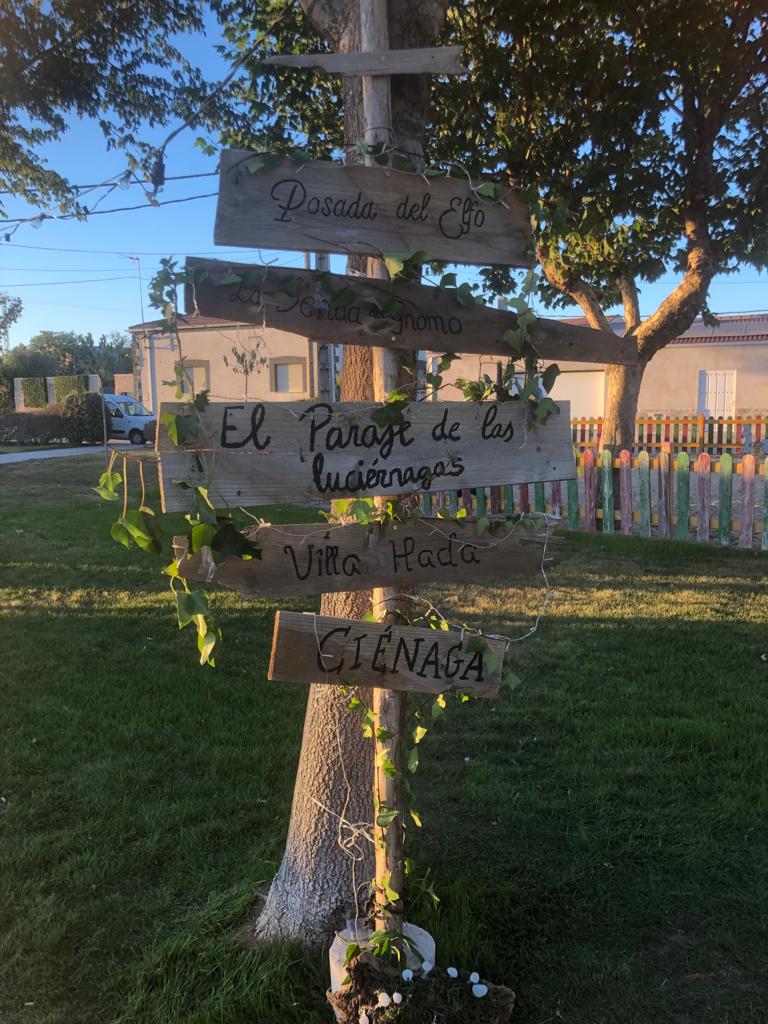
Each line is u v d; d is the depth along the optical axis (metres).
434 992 2.05
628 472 9.18
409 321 1.88
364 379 2.39
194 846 3.03
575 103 7.38
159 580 7.32
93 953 2.48
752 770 3.53
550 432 2.08
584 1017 2.25
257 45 3.01
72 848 3.02
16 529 9.95
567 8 6.68
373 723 2.10
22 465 18.86
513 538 2.07
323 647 1.94
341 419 1.80
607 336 2.10
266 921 2.53
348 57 1.79
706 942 2.53
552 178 7.85
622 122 7.32
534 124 7.79
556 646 5.31
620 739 3.89
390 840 2.12
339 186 1.79
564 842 3.06
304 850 2.49
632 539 8.90
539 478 2.07
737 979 2.38
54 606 6.42
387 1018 1.96
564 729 4.03
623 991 2.33
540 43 6.89
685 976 2.39
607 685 4.58
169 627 5.82
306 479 1.78
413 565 1.99
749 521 8.41
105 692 4.51
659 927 2.60
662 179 8.48
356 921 2.30
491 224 1.94
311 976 2.34
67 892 2.77
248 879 2.78
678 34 6.93
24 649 5.30
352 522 1.95
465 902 2.65
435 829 3.16
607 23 7.50
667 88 7.71
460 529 2.02
